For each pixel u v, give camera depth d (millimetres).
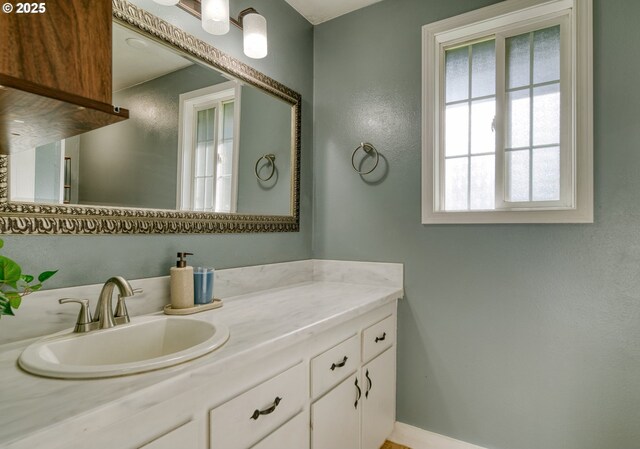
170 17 1371
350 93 2117
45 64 585
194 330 1138
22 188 980
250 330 1080
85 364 963
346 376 1420
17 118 686
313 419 1204
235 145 1665
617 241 1442
